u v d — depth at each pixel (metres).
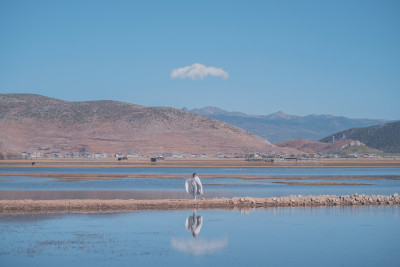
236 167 199.25
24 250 31.69
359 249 32.91
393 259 30.41
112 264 28.62
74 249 32.09
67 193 67.81
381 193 71.81
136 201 52.94
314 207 52.97
